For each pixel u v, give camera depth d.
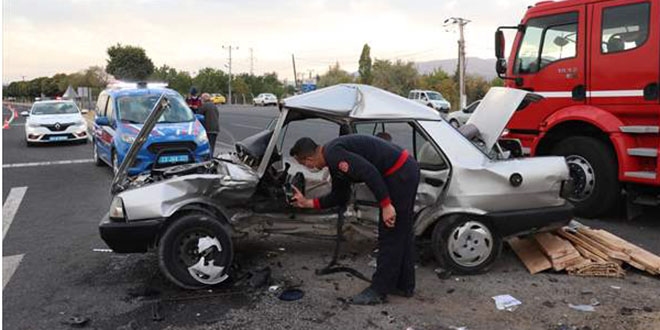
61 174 11.51
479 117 5.58
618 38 6.42
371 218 4.99
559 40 7.01
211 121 12.48
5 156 14.67
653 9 6.10
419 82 64.81
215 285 4.66
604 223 6.66
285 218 5.12
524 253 5.21
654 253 5.47
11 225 7.17
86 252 5.86
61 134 17.09
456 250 4.81
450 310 4.16
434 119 4.95
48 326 4.04
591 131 6.93
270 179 5.13
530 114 7.35
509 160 5.00
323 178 5.18
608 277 4.78
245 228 5.08
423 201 4.87
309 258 5.40
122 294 4.62
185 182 4.70
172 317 4.12
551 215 4.86
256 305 4.32
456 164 4.80
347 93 5.04
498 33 7.54
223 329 3.91
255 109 45.59
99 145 12.11
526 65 7.42
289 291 4.54
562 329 3.82
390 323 3.96
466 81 56.88
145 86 12.64
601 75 6.56
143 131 4.90
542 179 4.84
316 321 4.01
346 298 4.42
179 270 4.54
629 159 6.29
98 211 7.96
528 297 4.38
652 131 6.09
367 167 4.02
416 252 5.27
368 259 5.33
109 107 11.61
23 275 5.16
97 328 3.98
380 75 67.06
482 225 4.82
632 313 4.05
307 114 5.06
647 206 7.53
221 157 5.60
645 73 6.17
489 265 4.88
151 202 4.57
